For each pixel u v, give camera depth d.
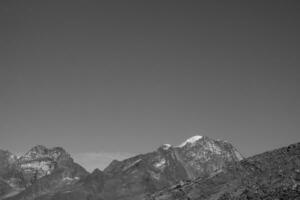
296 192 141.00
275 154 171.50
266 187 150.50
